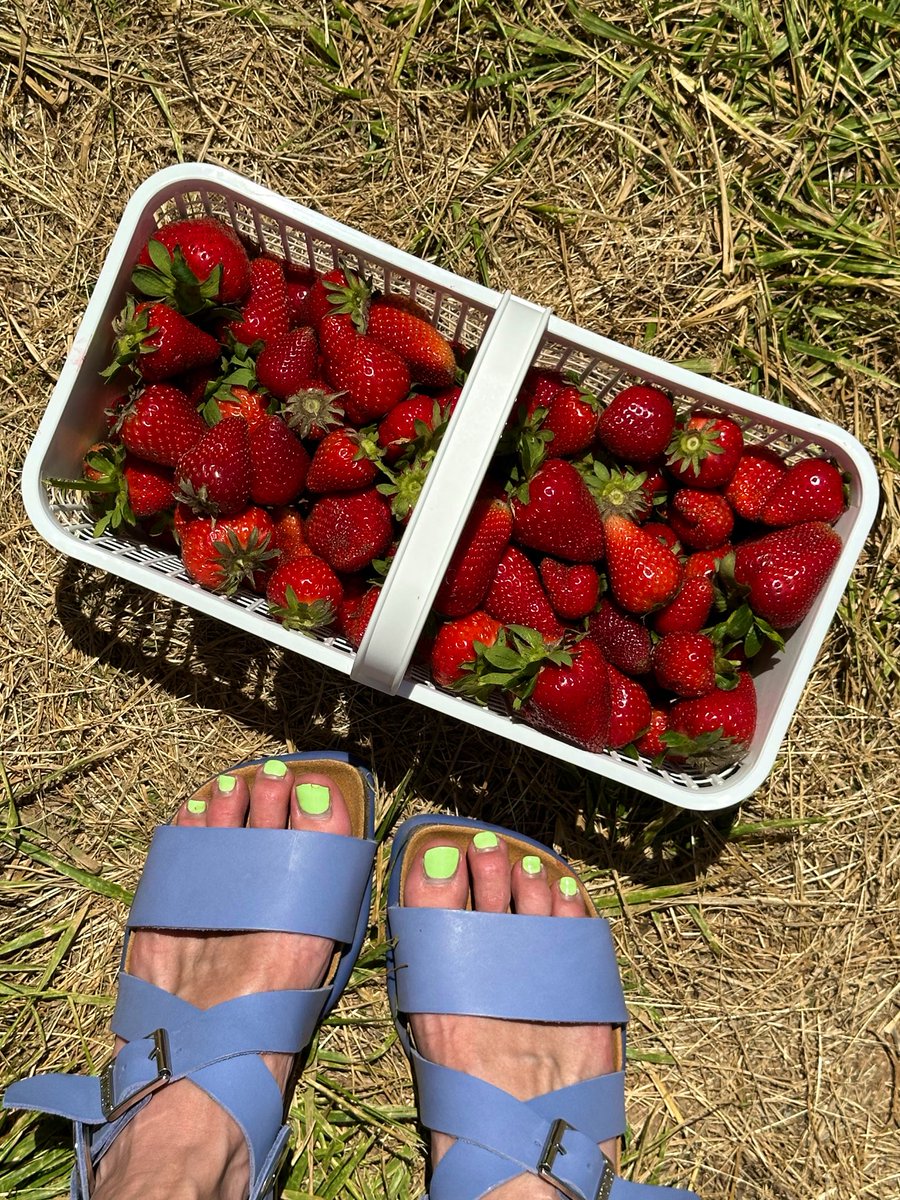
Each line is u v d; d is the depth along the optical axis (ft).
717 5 1.23
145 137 1.26
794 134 1.25
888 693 1.29
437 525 0.81
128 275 0.99
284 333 1.07
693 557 1.09
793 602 0.99
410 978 1.14
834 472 1.01
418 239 1.26
